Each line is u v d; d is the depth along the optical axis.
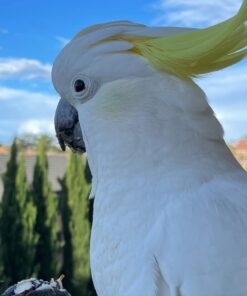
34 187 1.07
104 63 0.20
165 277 0.18
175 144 0.20
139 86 0.20
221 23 0.19
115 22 0.21
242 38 0.19
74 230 1.12
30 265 1.02
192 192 0.19
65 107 0.24
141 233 0.19
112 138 0.20
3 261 1.00
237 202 0.18
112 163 0.20
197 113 0.20
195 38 0.19
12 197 1.03
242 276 0.17
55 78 0.22
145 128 0.20
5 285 0.95
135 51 0.20
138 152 0.20
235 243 0.17
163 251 0.18
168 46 0.20
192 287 0.17
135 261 0.19
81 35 0.21
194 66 0.20
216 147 0.20
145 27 0.21
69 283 1.12
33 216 1.04
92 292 1.13
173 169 0.19
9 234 1.01
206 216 0.18
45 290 0.28
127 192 0.20
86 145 0.22
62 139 0.24
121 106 0.20
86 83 0.21
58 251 1.08
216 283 0.17
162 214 0.19
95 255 0.21
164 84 0.20
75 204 1.13
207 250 0.18
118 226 0.20
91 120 0.21
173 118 0.20
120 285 0.19
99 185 0.21
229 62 0.20
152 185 0.19
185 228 0.18
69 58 0.21
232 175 0.20
